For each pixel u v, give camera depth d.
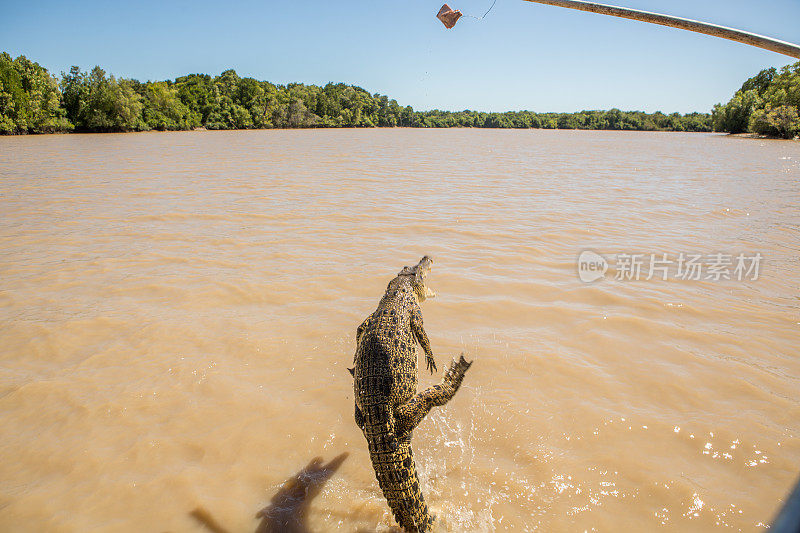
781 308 7.71
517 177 23.50
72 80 87.00
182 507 4.10
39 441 4.84
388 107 143.88
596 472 4.40
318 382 5.77
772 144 58.66
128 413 5.23
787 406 5.23
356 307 7.75
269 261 10.05
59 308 7.80
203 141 61.56
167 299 8.14
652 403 5.35
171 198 17.23
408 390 4.38
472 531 3.84
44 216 14.34
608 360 6.22
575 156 37.97
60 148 45.97
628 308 7.71
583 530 3.84
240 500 4.18
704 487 4.20
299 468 4.55
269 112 125.69
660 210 15.03
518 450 4.70
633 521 3.91
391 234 12.19
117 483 4.32
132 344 6.64
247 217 14.12
